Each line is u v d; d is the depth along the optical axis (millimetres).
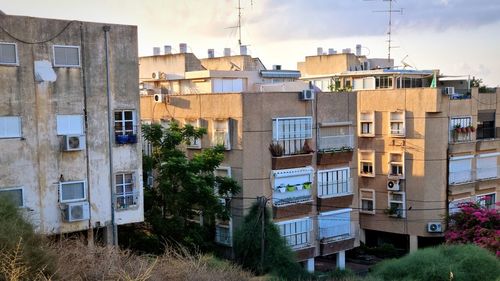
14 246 13594
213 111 28625
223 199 27812
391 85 41156
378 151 35562
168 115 30828
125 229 25828
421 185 34125
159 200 26234
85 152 21719
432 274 26016
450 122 34625
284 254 26531
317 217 30109
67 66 21141
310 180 29594
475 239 31078
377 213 35719
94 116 21875
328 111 30375
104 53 21984
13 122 20219
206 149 27422
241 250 26531
